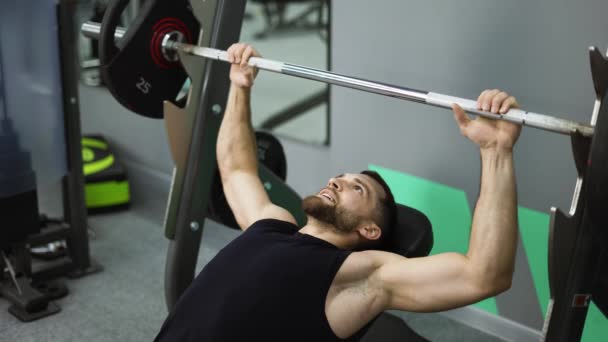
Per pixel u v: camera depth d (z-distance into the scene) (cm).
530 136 212
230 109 178
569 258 116
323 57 640
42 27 232
